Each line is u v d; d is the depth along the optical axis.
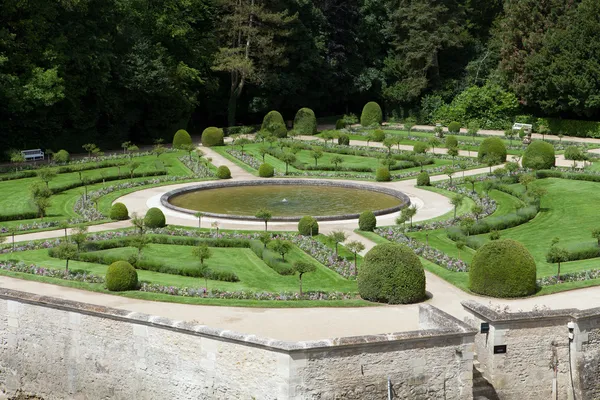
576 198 49.53
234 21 81.69
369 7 95.81
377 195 53.59
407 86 91.81
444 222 44.28
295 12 87.12
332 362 23.25
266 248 37.84
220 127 91.12
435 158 66.31
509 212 47.09
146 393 25.84
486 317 25.64
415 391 24.20
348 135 80.44
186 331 24.69
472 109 85.31
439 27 89.69
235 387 23.98
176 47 81.38
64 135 70.94
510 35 81.94
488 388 25.62
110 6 73.44
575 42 74.56
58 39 66.44
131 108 76.75
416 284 30.53
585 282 32.53
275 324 28.02
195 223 44.81
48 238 41.00
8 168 60.81
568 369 26.39
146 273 34.81
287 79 87.31
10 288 31.95
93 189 55.03
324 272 35.25
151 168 62.06
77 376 27.28
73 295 31.33
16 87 62.50
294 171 61.78
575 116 79.50
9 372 28.81
